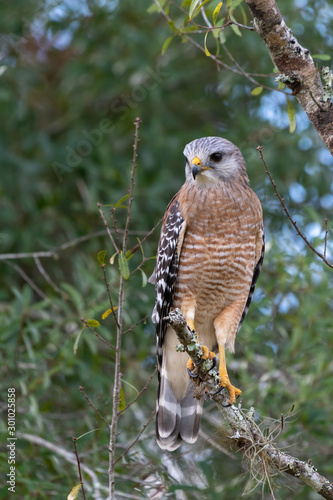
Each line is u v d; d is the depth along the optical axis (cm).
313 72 669
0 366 1051
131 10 1326
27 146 1310
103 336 1095
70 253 1303
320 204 1325
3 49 1388
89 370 1069
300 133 1259
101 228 1262
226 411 730
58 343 1082
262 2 653
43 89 1434
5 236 1194
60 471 973
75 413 1091
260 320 1077
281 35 663
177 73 1309
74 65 1329
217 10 718
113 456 689
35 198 1330
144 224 1250
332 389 999
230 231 880
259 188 1262
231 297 912
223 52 1290
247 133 1284
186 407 894
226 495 959
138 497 919
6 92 1289
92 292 1103
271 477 689
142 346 1120
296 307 1141
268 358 1059
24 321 1073
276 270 1088
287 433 968
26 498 905
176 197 941
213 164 886
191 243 885
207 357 747
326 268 1060
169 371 905
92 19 1366
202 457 1066
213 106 1375
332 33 1309
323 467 995
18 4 1338
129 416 1082
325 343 1079
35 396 1027
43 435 1010
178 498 989
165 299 912
